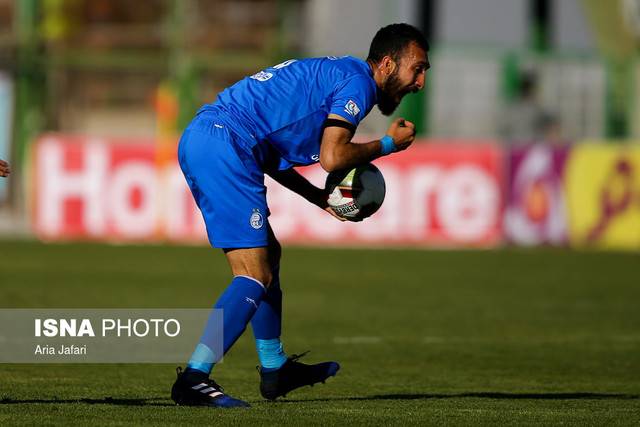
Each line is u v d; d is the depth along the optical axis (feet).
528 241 221.25
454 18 295.89
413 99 275.59
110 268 177.06
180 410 59.77
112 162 224.12
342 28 295.07
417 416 60.23
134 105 298.97
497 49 294.87
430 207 221.66
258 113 62.08
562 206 221.05
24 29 287.48
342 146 60.54
